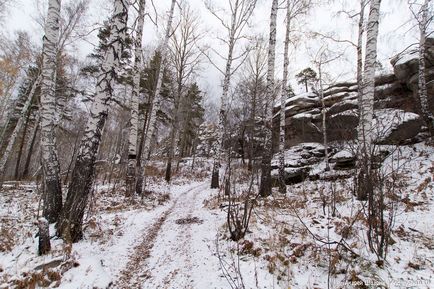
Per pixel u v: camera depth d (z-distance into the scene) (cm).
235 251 489
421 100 1166
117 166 2177
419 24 1135
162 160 3050
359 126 827
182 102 2384
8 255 488
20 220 759
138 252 539
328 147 1611
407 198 678
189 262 478
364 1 1155
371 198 438
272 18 1041
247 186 1100
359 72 1153
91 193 717
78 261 456
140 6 1187
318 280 381
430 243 466
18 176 2520
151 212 877
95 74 1989
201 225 693
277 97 2264
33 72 1952
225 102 1439
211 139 3869
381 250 412
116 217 758
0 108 2288
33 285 368
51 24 665
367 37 762
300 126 1936
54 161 638
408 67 1422
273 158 1593
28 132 3197
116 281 422
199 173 2342
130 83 1941
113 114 2380
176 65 1733
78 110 2378
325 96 1972
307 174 1377
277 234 531
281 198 898
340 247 448
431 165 917
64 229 543
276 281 381
